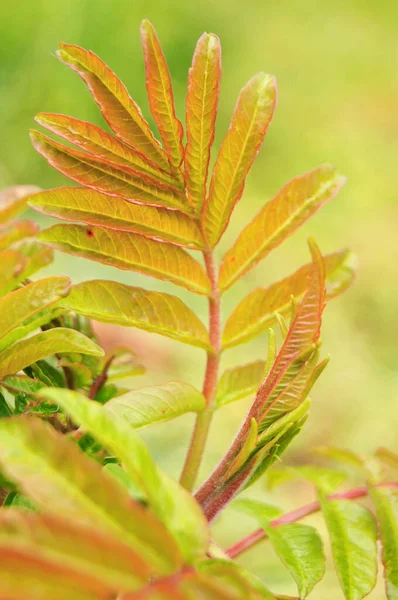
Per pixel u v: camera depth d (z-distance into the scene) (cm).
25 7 209
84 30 221
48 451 33
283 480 53
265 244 44
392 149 252
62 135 41
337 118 268
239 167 43
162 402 42
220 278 44
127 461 34
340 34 296
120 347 46
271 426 39
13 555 31
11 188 45
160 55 41
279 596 42
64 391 34
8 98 201
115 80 41
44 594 31
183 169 42
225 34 275
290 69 282
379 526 44
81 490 33
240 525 107
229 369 45
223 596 33
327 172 44
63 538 32
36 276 125
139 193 42
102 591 32
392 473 56
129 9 229
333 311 186
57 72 208
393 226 218
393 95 279
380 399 159
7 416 41
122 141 42
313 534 44
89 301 42
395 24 301
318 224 218
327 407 158
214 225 43
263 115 43
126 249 42
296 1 292
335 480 51
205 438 44
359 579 42
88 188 41
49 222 156
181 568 33
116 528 33
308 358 39
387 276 198
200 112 42
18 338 41
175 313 43
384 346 178
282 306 45
